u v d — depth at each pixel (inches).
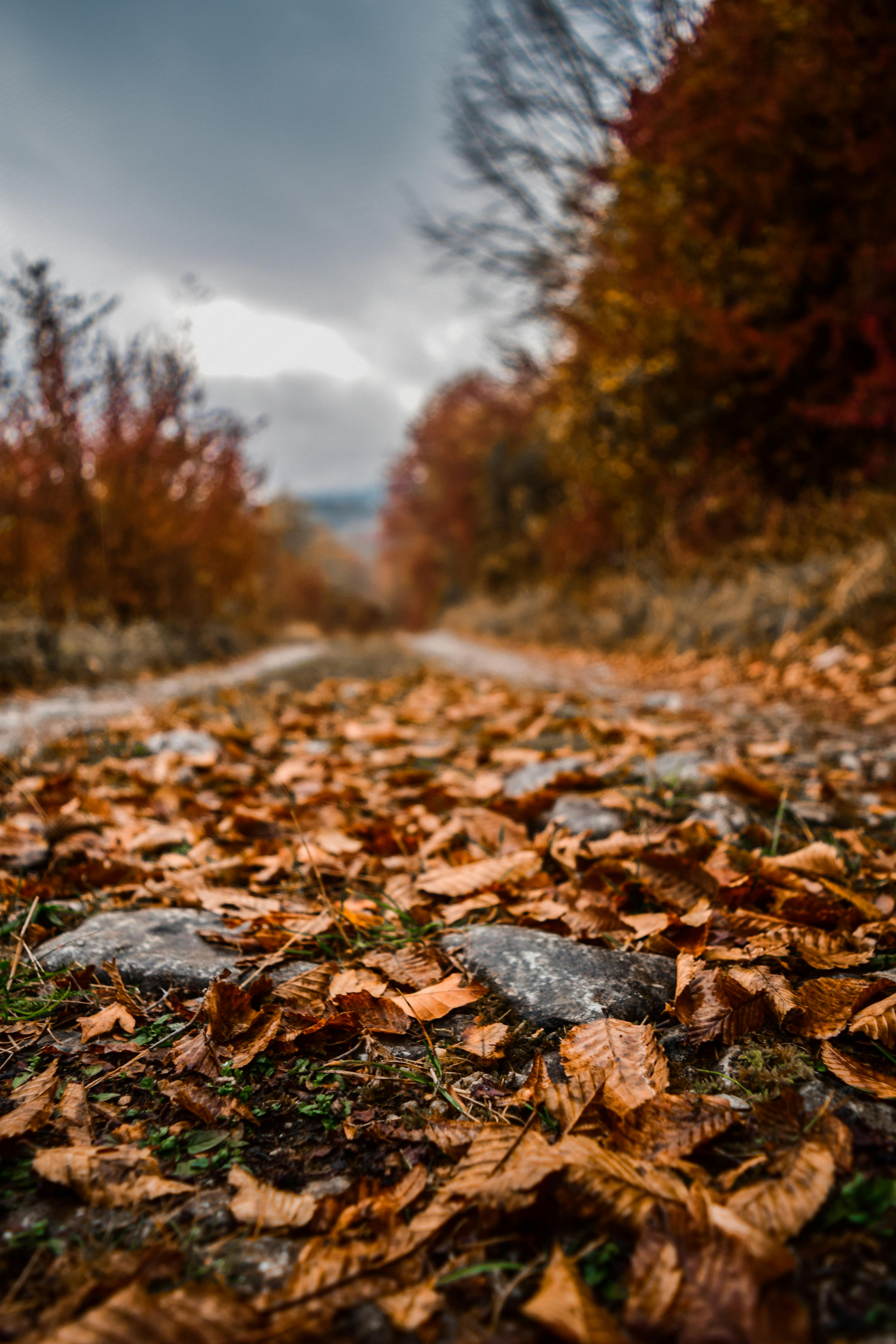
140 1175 36.4
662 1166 34.9
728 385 335.9
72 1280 30.6
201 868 77.7
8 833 85.5
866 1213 32.2
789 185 286.8
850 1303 28.4
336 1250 31.0
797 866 69.4
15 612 334.6
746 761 115.9
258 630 730.2
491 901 66.0
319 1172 37.7
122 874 76.9
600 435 406.3
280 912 64.7
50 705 229.3
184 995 53.6
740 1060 44.2
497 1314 28.5
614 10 366.3
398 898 69.1
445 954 57.7
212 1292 28.2
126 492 421.7
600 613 457.1
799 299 306.5
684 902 64.5
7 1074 45.7
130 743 143.9
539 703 183.6
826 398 307.0
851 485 304.3
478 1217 32.9
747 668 233.5
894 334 267.4
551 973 52.9
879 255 263.6
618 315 354.9
